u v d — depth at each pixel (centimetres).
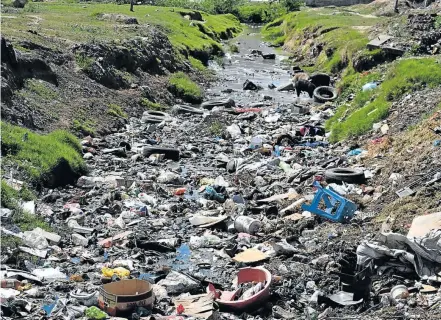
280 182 1970
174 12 6391
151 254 1430
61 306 1119
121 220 1597
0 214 1439
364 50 3719
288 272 1317
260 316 1154
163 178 1995
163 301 1180
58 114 2455
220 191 1870
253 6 9944
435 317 1058
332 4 8431
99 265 1343
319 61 4622
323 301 1196
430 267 1199
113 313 1109
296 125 2897
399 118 2320
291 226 1568
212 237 1521
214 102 3372
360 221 1564
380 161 2014
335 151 2322
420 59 2869
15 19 3759
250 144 2500
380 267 1234
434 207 1495
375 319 1081
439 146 1842
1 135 1844
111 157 2228
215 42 5719
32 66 2630
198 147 2495
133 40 3703
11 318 1066
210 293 1201
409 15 3838
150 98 3259
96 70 3072
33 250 1359
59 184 1862
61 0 6612
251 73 4675
